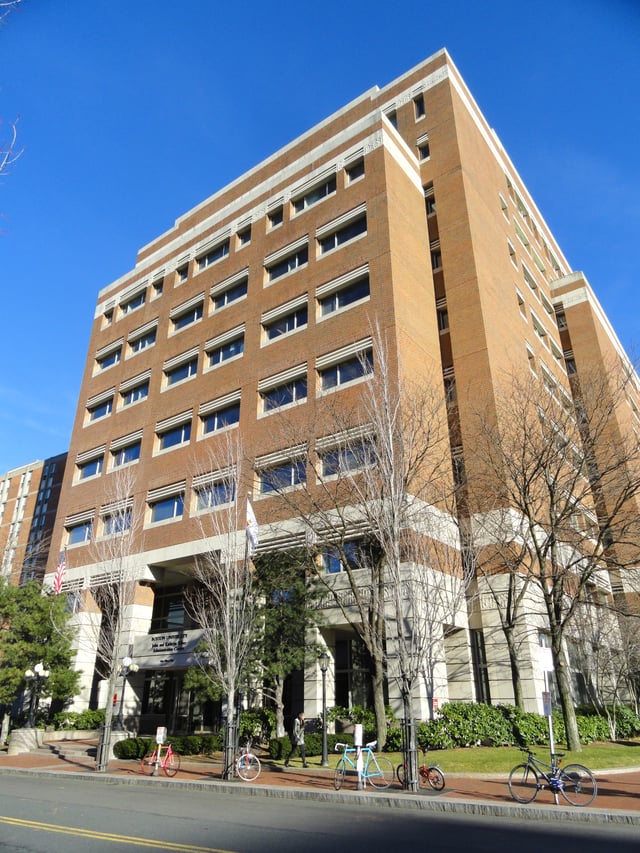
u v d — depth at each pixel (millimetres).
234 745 17953
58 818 11117
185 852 8266
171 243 45750
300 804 13328
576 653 31531
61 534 41438
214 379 36594
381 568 20891
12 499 91562
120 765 22047
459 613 26500
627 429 42594
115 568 34188
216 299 40281
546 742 22469
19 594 32312
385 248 31047
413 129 39344
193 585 36562
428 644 20234
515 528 26078
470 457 27859
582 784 12695
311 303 33125
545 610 27562
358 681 27359
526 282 43625
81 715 32406
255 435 32312
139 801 13562
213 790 15961
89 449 43188
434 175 37438
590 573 22453
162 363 40875
